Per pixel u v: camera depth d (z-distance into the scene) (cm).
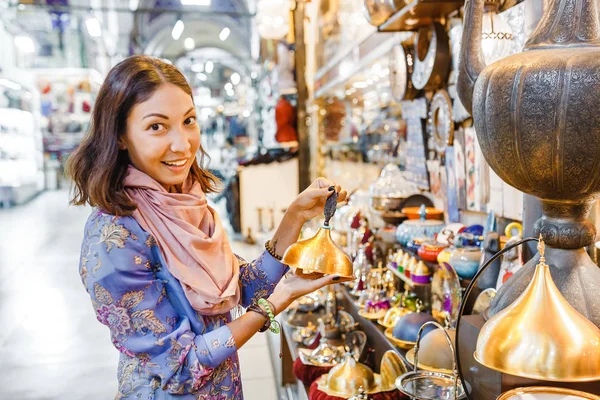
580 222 104
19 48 1265
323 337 234
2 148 1153
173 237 118
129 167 122
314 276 119
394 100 314
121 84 115
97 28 1391
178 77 120
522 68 93
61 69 1459
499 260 159
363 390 173
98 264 110
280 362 314
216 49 2147
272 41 803
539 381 107
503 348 77
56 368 344
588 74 87
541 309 79
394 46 296
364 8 262
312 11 647
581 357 73
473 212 235
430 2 215
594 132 88
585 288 103
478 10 120
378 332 212
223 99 2069
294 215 142
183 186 132
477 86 104
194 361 111
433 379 139
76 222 981
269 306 117
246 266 145
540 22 102
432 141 278
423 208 247
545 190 99
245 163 775
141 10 1027
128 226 114
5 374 336
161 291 116
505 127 95
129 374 117
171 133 117
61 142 1474
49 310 465
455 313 169
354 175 477
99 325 425
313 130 694
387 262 266
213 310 119
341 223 324
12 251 721
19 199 1193
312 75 670
